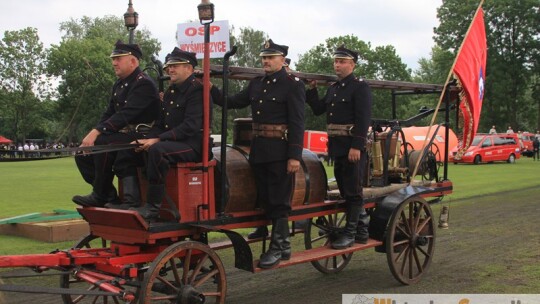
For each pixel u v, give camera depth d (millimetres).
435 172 7988
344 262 7445
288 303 5984
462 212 12281
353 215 6461
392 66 47344
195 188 5086
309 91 6785
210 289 6520
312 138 32156
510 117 53125
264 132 5590
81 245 5547
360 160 6465
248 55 66375
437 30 53125
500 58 52406
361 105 6344
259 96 5680
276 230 5617
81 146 4914
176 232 4926
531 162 33219
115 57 5504
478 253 8141
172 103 5273
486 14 52375
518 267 7238
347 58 6492
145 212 4816
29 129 43312
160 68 6020
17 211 12172
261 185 5664
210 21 4984
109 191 5543
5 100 42969
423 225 6992
